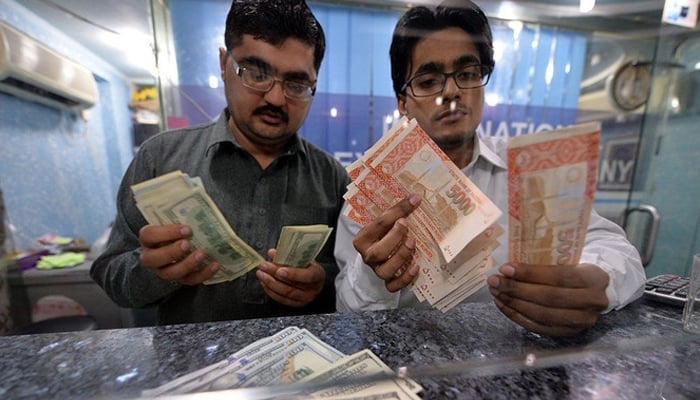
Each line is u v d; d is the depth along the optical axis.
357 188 0.48
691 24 0.43
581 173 0.34
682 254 0.50
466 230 0.43
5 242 0.87
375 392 0.38
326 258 0.91
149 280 0.66
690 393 0.39
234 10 0.53
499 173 0.46
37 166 0.85
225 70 0.60
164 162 0.68
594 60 0.46
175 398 0.36
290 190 0.83
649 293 0.59
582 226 0.37
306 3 0.51
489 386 0.40
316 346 0.48
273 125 0.68
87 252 1.12
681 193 0.45
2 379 0.39
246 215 0.76
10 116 0.71
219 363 0.43
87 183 0.93
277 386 0.38
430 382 0.40
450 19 0.44
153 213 0.48
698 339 0.49
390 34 0.50
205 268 0.56
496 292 0.44
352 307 0.65
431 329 0.53
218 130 0.73
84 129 0.73
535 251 0.40
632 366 0.44
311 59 0.54
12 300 0.89
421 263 0.49
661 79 0.44
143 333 0.51
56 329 0.98
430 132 0.49
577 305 0.42
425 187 0.45
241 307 0.81
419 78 0.47
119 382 0.39
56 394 0.37
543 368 0.44
